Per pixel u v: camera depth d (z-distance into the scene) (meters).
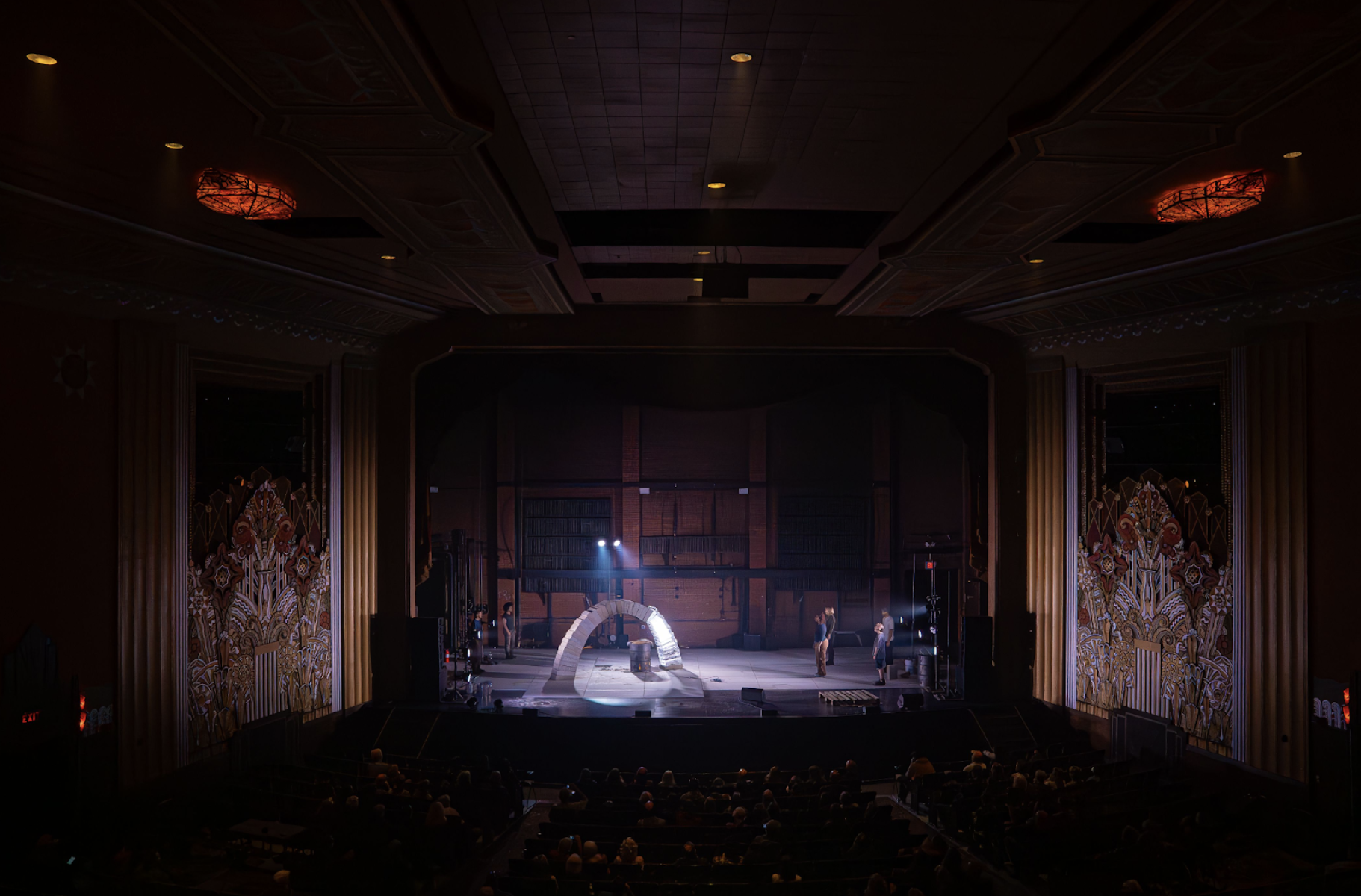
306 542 16.50
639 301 16.88
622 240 12.55
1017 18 6.12
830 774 14.02
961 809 12.78
